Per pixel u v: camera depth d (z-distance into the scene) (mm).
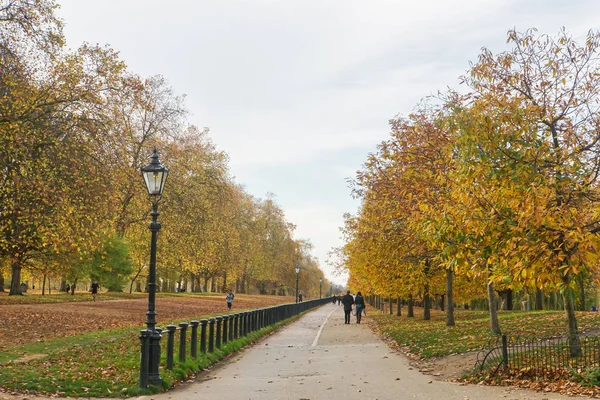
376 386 11023
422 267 28219
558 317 23547
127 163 27094
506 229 10492
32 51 24672
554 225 9734
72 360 13578
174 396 10234
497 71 15023
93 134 24234
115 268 54781
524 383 10750
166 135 44344
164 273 67875
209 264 51594
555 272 10266
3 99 22062
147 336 10992
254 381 12117
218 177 50688
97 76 26078
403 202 19734
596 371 10305
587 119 13430
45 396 9836
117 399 10078
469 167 11359
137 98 27984
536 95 14312
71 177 23172
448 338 18797
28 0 23594
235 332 20453
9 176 21672
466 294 34562
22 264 30281
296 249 109188
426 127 20250
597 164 11719
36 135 22500
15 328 20281
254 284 114938
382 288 32719
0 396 9406
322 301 94938
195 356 14562
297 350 18859
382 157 22281
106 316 28406
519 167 11062
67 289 62750
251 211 88375
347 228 41406
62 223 22188
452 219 11008
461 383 11312
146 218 39250
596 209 9781
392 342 20750
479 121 11906
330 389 10750
